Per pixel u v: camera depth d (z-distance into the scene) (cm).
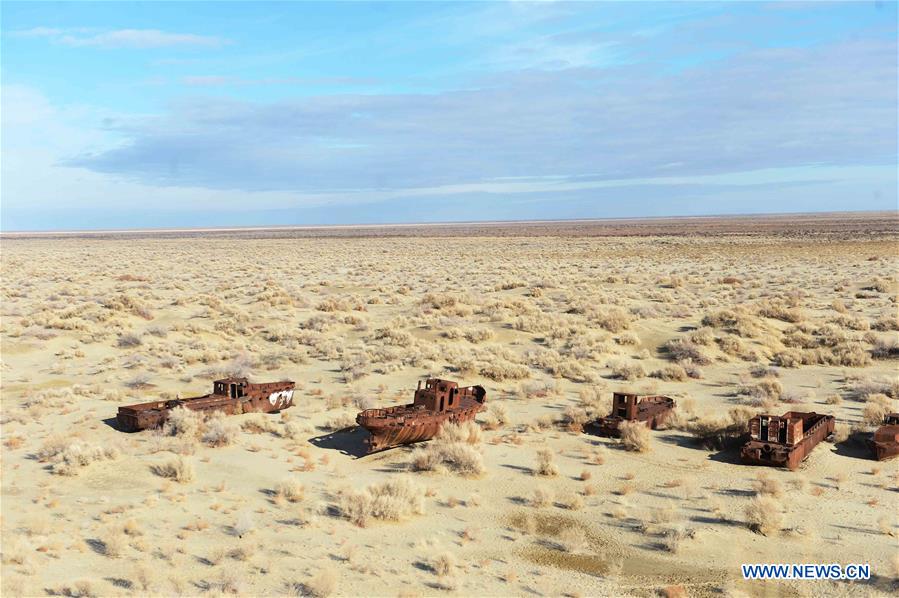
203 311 4850
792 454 1922
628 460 2041
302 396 2895
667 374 3200
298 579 1305
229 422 2298
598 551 1459
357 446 2189
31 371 3325
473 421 2369
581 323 4191
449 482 1858
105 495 1706
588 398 2680
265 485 1808
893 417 2245
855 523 1583
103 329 4216
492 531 1556
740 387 2964
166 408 2412
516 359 3491
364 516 1583
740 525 1577
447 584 1292
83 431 2305
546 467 1917
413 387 3000
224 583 1270
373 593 1258
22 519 1547
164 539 1462
